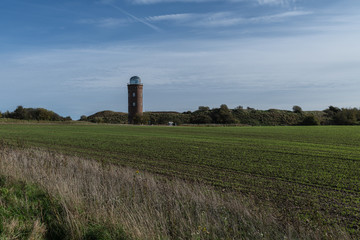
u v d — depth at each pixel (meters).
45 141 35.56
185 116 125.94
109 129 64.62
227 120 111.81
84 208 7.77
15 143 30.28
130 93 117.88
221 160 22.25
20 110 104.25
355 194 12.78
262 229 6.81
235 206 8.21
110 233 6.64
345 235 6.99
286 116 115.75
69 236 6.68
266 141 37.91
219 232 6.71
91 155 24.59
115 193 8.86
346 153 26.61
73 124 88.69
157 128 71.88
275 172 17.83
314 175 17.00
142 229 6.55
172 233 6.73
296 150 28.61
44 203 8.07
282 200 11.16
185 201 8.31
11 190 8.83
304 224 7.23
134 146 31.25
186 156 24.22
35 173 10.66
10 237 6.27
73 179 10.16
